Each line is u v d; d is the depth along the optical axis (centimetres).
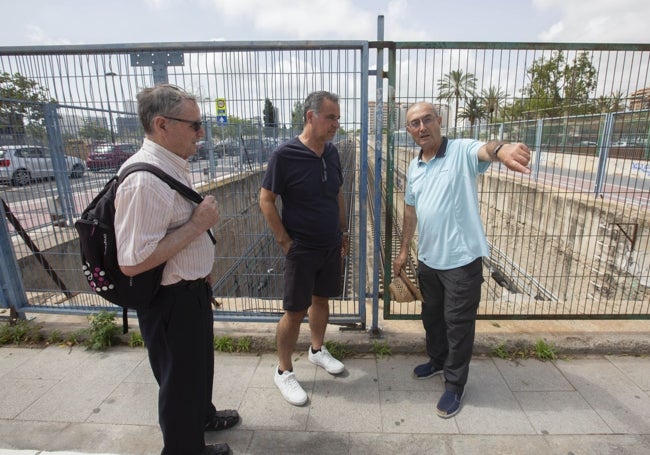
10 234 348
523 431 233
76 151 333
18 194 342
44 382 287
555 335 324
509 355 312
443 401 249
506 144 206
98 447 225
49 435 235
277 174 238
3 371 301
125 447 225
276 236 248
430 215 242
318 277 270
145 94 162
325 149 251
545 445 222
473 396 266
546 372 292
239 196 324
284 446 224
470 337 245
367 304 384
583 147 498
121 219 154
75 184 345
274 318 345
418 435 231
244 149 311
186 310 180
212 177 320
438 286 259
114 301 171
